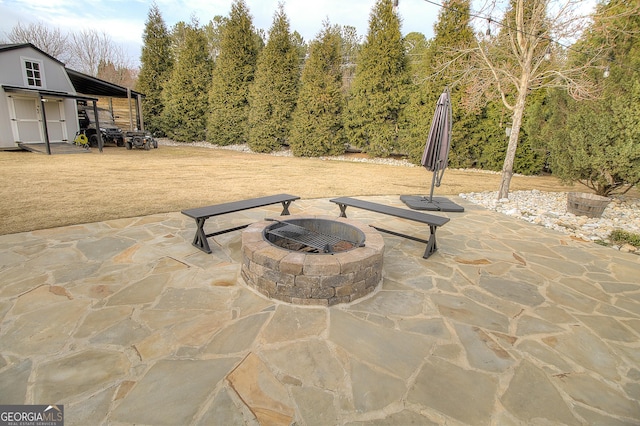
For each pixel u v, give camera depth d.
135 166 9.70
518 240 4.48
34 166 8.92
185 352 2.05
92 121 15.94
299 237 3.21
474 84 7.65
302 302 2.64
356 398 1.75
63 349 2.03
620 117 5.77
